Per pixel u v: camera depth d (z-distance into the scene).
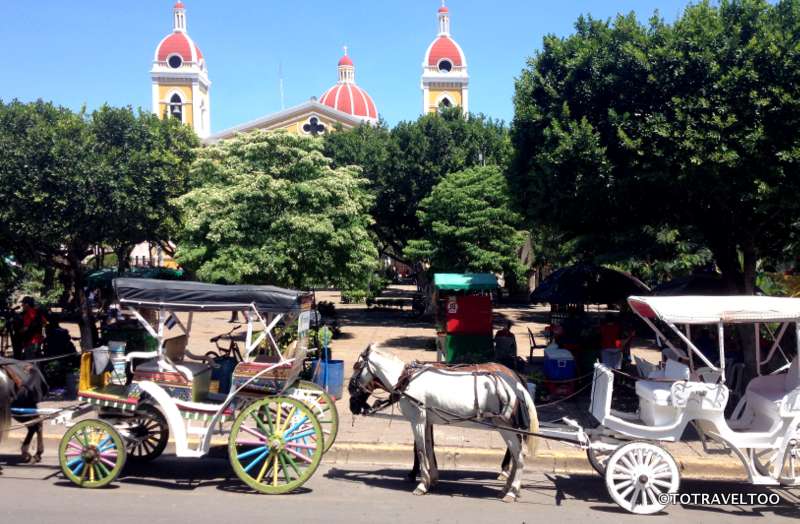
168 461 9.02
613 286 13.59
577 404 11.98
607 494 7.88
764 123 9.49
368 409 8.32
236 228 13.26
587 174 10.30
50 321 13.16
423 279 29.47
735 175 9.66
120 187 12.77
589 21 11.42
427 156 27.03
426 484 7.75
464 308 14.97
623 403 11.62
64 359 12.71
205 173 14.75
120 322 14.51
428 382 7.86
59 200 12.16
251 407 7.63
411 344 21.19
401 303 34.53
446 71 60.53
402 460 9.30
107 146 13.16
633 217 11.80
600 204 11.06
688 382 7.24
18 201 12.06
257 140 14.13
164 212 14.16
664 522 6.85
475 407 7.69
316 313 9.67
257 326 11.22
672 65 9.88
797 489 8.05
